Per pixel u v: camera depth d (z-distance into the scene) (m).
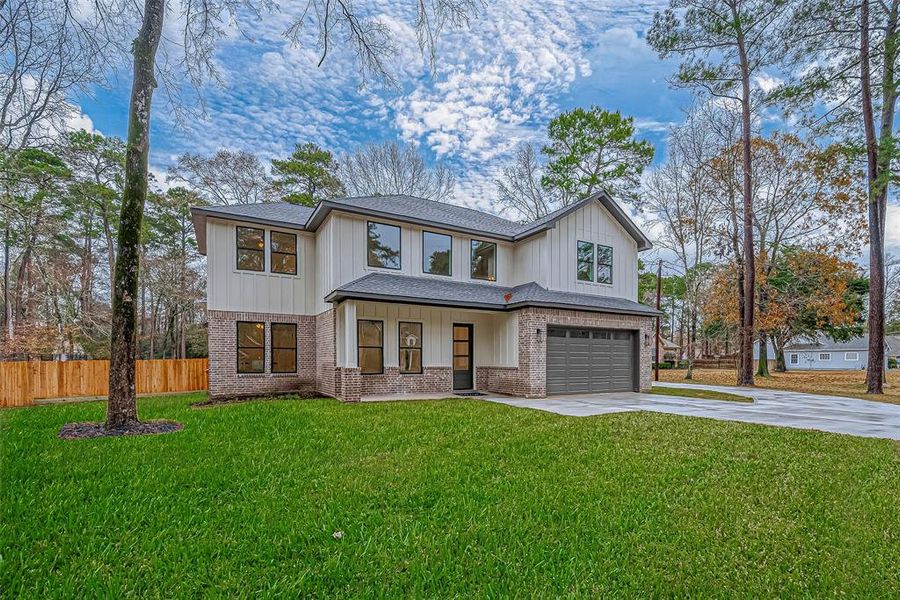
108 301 24.61
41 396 12.26
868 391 15.12
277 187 26.33
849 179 18.64
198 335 25.78
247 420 8.05
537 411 9.64
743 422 8.48
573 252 15.25
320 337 13.79
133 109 7.86
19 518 3.65
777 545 3.35
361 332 13.07
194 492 4.32
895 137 13.59
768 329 22.38
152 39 7.99
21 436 6.77
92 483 4.50
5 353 18.58
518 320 13.29
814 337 27.53
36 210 14.55
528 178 28.62
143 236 23.28
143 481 4.59
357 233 13.20
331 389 12.47
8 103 10.15
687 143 22.84
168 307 25.91
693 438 6.87
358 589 2.72
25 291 20.39
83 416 8.82
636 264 16.94
